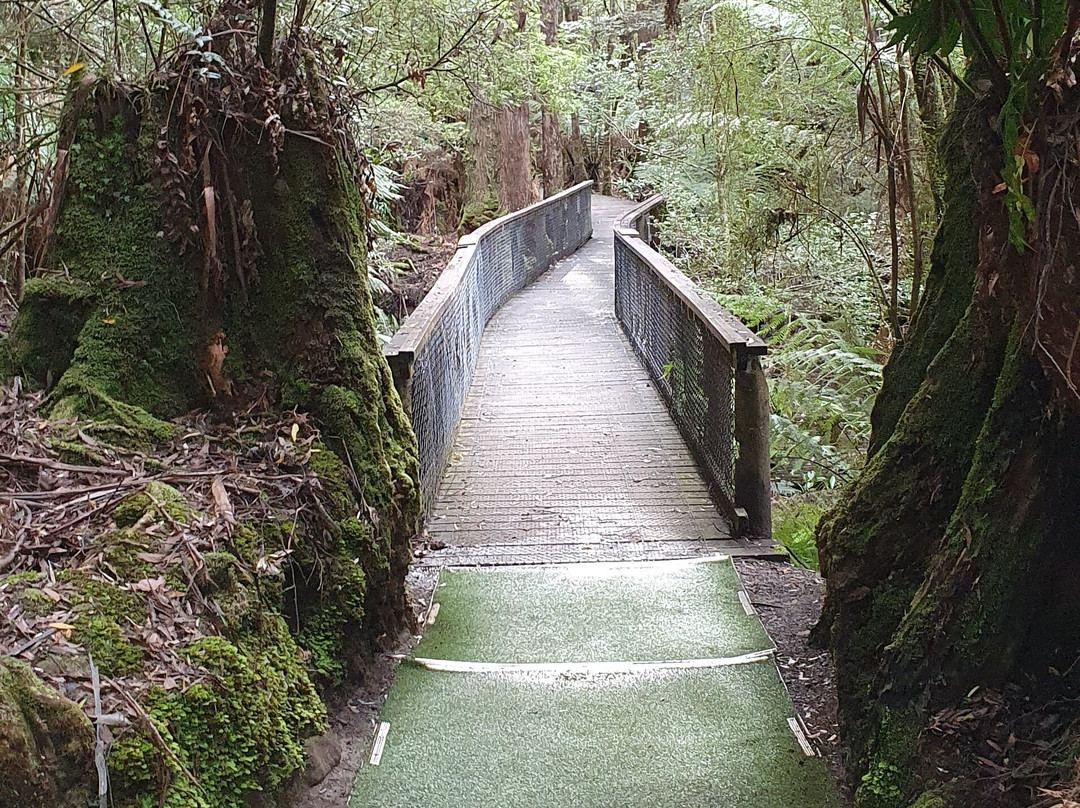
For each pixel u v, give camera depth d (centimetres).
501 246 1069
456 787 250
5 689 149
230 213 296
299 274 307
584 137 2366
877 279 586
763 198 721
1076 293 185
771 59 708
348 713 283
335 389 305
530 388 733
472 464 571
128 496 233
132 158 290
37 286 287
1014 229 178
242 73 294
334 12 414
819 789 247
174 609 205
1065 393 193
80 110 290
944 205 263
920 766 207
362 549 289
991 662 206
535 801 245
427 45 538
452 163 1455
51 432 258
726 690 300
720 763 260
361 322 320
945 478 241
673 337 627
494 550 440
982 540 208
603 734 276
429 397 496
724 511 477
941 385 243
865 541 255
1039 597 204
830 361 645
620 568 410
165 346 293
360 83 454
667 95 1018
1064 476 201
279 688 225
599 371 775
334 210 311
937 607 215
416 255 1206
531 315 1023
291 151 304
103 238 291
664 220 1403
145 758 167
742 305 766
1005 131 172
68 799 153
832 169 676
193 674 193
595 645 336
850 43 547
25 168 371
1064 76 170
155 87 292
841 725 256
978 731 201
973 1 179
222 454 279
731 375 452
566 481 536
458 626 353
